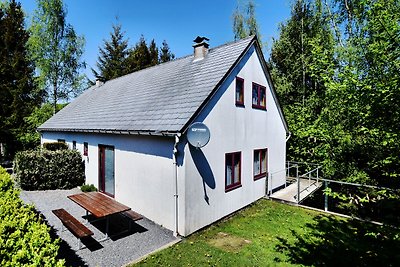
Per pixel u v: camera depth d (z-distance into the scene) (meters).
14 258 2.73
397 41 4.11
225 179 8.80
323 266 5.71
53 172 11.84
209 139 7.50
